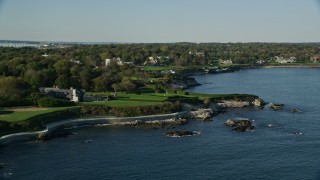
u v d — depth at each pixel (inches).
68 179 4111.7
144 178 4101.9
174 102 7652.6
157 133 6028.5
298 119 6934.1
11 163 4616.1
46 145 5369.1
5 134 5541.3
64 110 6702.8
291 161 4566.9
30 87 7647.6
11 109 6742.1
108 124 6648.6
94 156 4852.4
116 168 4409.5
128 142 5492.1
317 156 4736.7
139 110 7032.5
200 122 6865.2
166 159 4699.8
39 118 6131.9
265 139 5565.9
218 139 5605.3
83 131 6181.1
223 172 4237.2
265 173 4192.9
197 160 4648.1
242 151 4985.2
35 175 4232.3
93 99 7711.6
